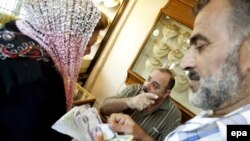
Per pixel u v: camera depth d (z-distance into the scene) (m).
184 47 2.94
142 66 3.17
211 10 0.57
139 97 1.89
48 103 0.89
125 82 3.22
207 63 0.57
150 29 3.07
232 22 0.54
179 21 2.89
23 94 0.83
